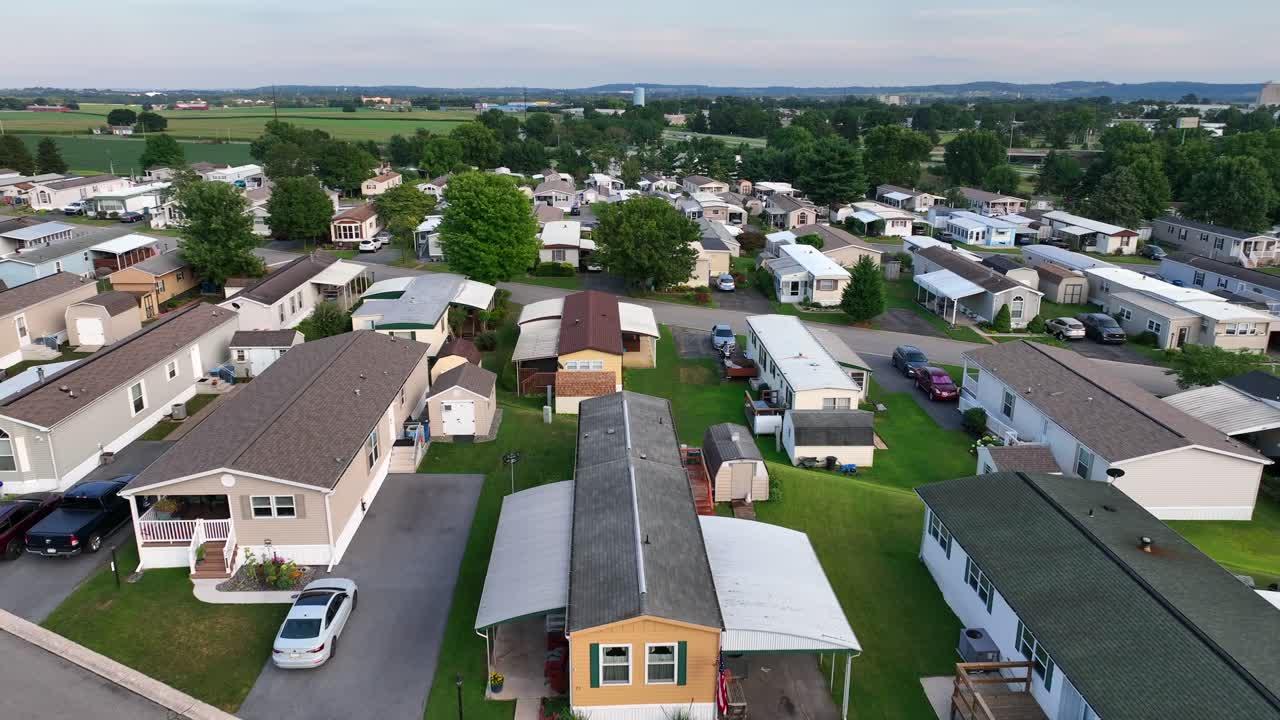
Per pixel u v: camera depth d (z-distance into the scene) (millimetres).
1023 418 42969
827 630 22516
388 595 27156
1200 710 18250
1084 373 44281
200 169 136750
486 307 59219
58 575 27906
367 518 32188
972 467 41781
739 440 36438
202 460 28234
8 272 66562
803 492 35969
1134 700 18859
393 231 89000
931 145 155625
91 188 114000
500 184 68500
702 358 57750
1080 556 24688
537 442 40344
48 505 30781
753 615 22656
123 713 21594
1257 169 104938
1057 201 135500
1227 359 50031
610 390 45375
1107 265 78188
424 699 22609
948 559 28578
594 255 78500
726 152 161875
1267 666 19562
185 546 28344
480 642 25078
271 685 22922
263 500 27750
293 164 142500
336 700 22438
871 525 33719
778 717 22516
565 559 24844
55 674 23000
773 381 48812
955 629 27031
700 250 77188
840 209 119562
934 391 50688
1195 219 111562
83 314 52781
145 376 40500
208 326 48156
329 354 39781
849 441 41156
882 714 22812
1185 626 20922
